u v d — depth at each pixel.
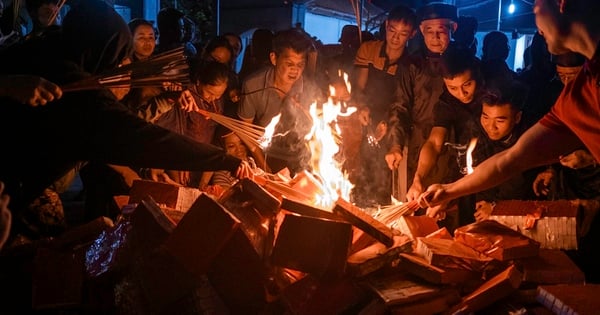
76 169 2.91
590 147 1.82
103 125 2.09
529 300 1.93
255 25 8.81
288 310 1.86
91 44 2.19
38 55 2.15
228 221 1.84
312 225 1.85
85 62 2.22
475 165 3.07
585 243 2.87
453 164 3.23
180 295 1.86
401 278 1.95
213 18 8.36
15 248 2.13
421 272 1.90
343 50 4.73
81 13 2.20
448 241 2.06
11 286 2.05
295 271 1.96
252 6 8.80
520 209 2.53
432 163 3.18
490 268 1.96
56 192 2.82
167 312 1.91
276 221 2.05
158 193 2.48
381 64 3.84
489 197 3.06
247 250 1.87
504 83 2.94
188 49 5.02
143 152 2.13
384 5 8.13
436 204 2.32
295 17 8.52
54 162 2.18
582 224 2.72
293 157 3.53
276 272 1.93
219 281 1.89
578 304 1.71
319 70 4.05
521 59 14.87
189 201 2.50
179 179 3.47
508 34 13.60
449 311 1.83
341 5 9.27
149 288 1.87
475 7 11.92
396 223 2.31
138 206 1.97
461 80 3.04
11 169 2.16
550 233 2.42
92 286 2.02
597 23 1.65
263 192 2.00
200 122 3.45
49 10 3.71
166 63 2.28
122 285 1.95
